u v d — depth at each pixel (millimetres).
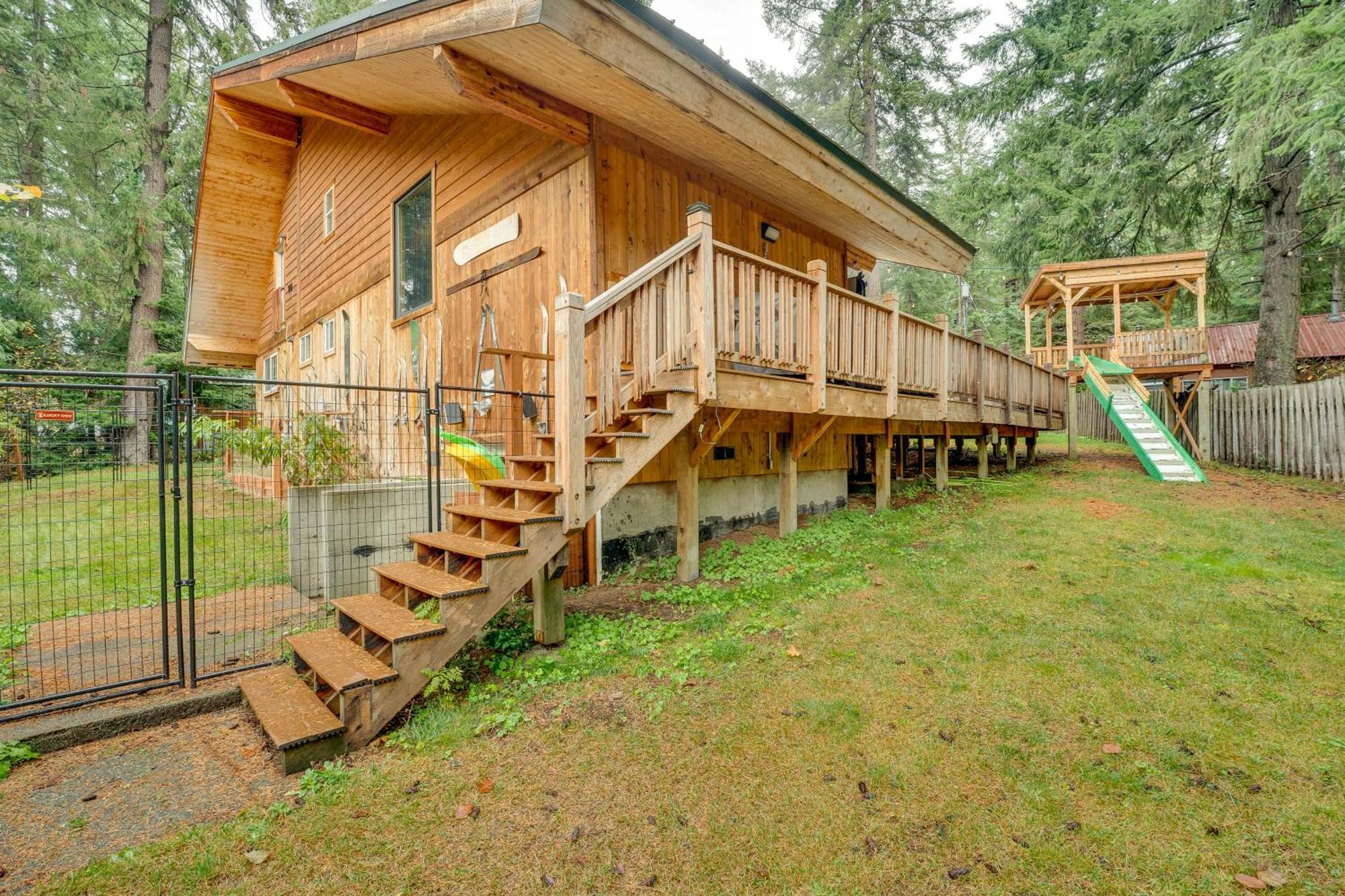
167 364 16531
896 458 11008
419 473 7887
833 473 8562
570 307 3688
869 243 9312
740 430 5566
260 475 9945
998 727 2824
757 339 5383
